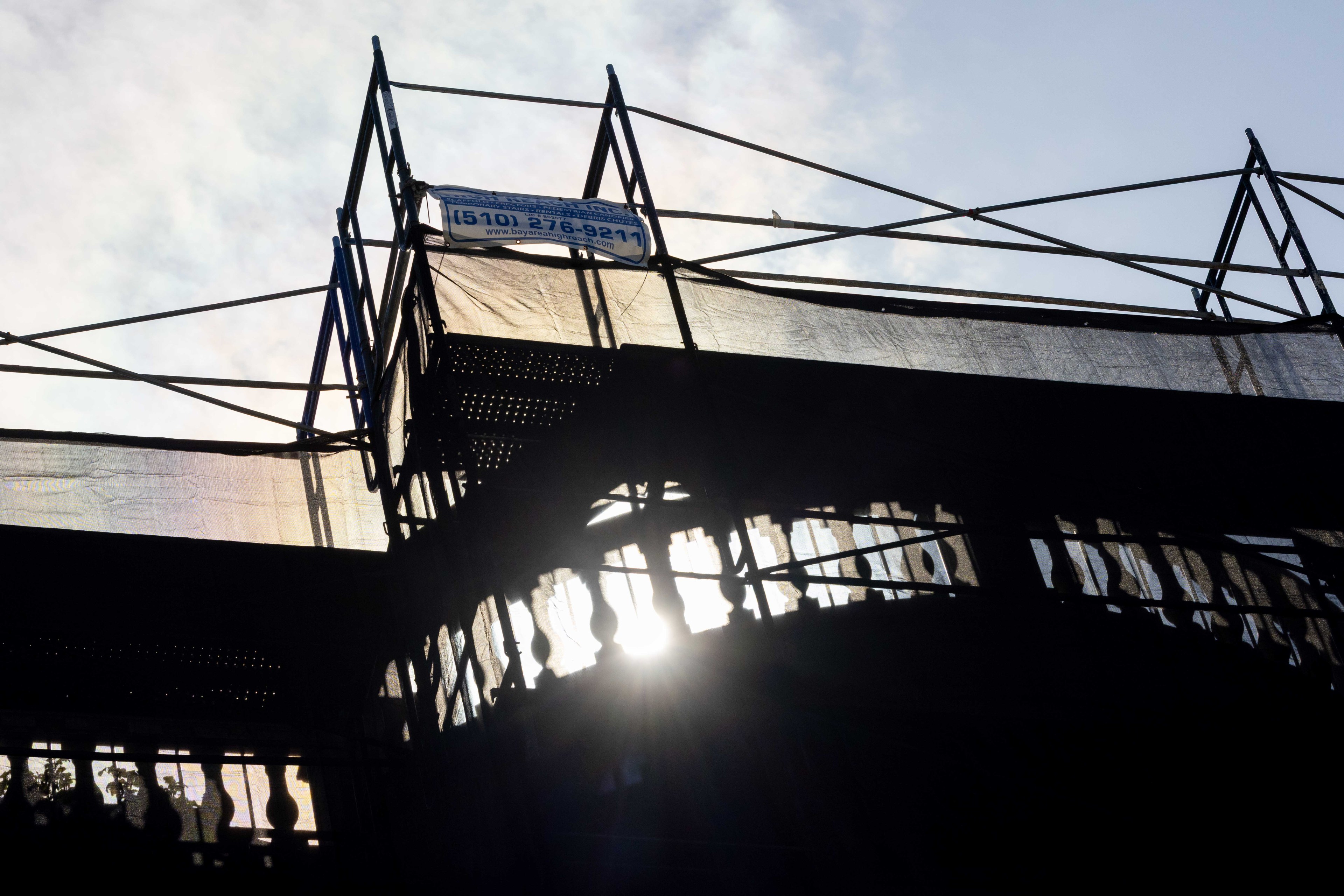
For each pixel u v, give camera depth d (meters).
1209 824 10.33
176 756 8.82
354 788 10.22
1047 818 10.20
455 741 10.22
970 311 11.81
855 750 10.15
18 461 9.99
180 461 10.59
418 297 10.57
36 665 9.99
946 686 10.29
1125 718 10.40
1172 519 11.57
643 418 10.87
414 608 10.75
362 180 12.36
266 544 10.34
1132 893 9.94
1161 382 11.91
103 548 9.90
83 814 9.02
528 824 8.94
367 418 11.96
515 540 10.45
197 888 8.88
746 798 9.81
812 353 11.12
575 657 10.02
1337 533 11.89
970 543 11.04
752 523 10.75
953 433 11.84
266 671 10.64
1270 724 10.59
